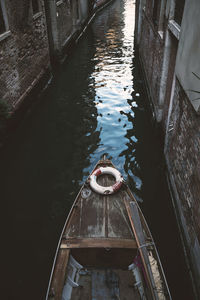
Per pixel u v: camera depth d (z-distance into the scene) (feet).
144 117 28.81
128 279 13.58
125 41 55.31
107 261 14.11
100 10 85.46
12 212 18.07
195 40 13.24
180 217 16.10
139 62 43.96
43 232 16.72
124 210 15.48
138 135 25.73
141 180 20.39
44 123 27.66
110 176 18.13
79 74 39.96
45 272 14.56
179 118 16.99
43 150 23.80
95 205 15.80
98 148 24.08
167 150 20.52
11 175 21.11
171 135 19.35
